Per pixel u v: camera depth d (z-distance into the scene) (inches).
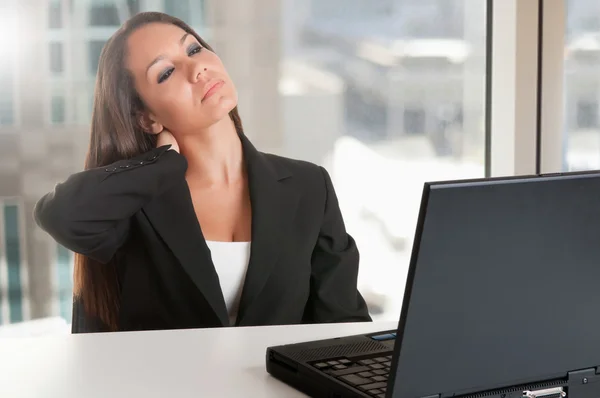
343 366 43.7
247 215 92.5
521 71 112.3
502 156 112.7
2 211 95.7
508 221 36.4
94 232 82.2
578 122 116.2
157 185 84.5
